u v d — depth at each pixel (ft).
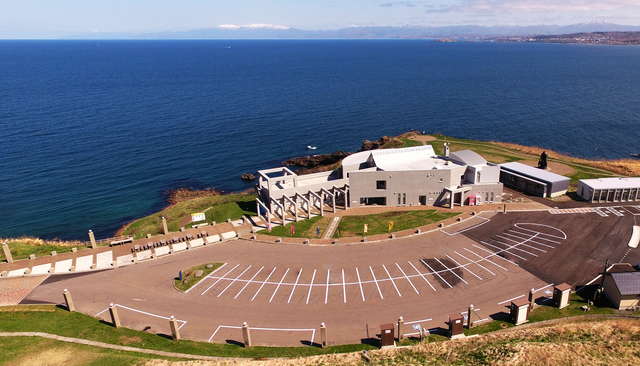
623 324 127.54
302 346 124.36
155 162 367.86
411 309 139.95
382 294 148.97
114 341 128.47
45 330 134.72
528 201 235.20
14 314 144.05
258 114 544.21
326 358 117.50
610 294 141.28
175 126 480.64
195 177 336.90
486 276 158.30
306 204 236.22
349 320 135.64
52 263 181.88
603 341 119.03
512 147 359.66
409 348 120.47
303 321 136.15
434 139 383.86
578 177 271.90
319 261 175.22
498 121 487.20
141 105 590.55
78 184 318.04
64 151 387.14
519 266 164.86
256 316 139.74
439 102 609.83
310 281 159.74
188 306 146.72
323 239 195.93
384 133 458.50
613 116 488.85
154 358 119.75
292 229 204.95
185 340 128.47
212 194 303.07
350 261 174.09
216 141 429.38
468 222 209.46
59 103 591.78
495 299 143.64
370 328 131.44
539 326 129.39
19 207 279.08
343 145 422.00
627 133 419.54
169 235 206.69
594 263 165.27
